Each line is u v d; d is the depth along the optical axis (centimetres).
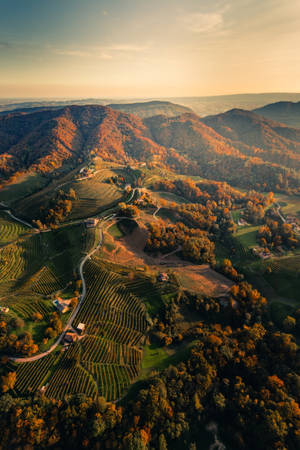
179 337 12262
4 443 8100
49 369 10200
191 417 9625
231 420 9744
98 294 13788
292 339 13038
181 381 10069
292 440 8681
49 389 9600
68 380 9944
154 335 12406
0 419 8419
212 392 10412
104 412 8794
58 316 12144
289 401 9638
